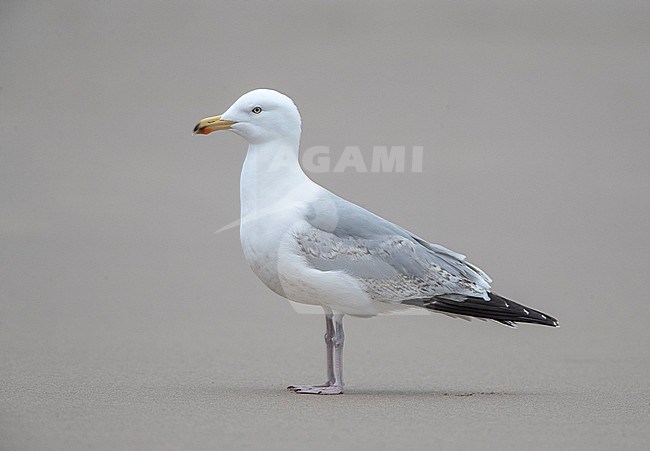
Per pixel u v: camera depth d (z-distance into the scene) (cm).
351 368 1199
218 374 1142
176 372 1148
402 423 909
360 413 945
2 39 2466
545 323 1088
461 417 935
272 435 859
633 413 963
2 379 1085
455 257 1108
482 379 1136
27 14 2517
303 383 1103
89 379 1096
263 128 1084
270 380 1116
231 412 940
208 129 1084
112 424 889
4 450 820
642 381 1127
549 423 918
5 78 2353
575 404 1001
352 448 826
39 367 1154
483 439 860
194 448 820
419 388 1086
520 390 1076
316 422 905
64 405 960
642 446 849
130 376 1118
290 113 1086
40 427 879
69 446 826
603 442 859
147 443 834
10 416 913
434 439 857
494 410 968
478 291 1088
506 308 1085
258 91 1091
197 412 938
